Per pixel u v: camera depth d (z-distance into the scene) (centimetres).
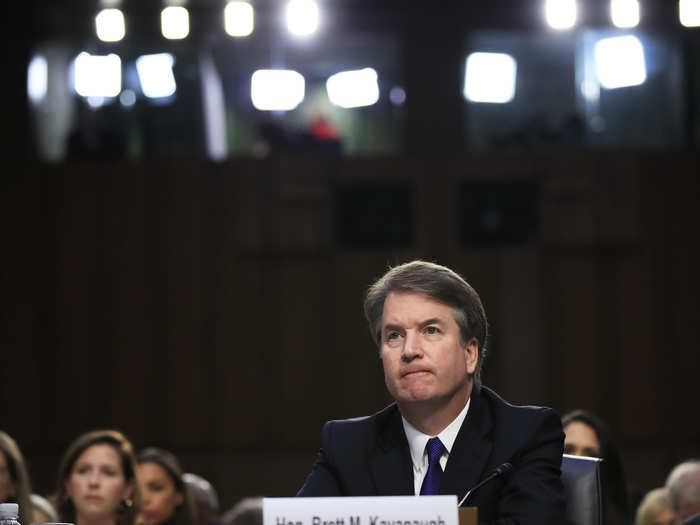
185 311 1217
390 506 233
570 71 1247
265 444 1202
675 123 1233
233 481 1197
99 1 1240
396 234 1218
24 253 1222
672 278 1199
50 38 1252
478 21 1255
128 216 1227
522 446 284
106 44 1249
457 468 282
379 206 1223
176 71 1243
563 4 1231
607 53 1241
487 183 1216
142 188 1228
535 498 275
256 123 1248
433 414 283
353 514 233
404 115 1255
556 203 1205
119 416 1206
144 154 1241
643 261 1199
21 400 1206
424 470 287
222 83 1250
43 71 1253
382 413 301
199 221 1223
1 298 1217
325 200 1216
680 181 1205
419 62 1256
